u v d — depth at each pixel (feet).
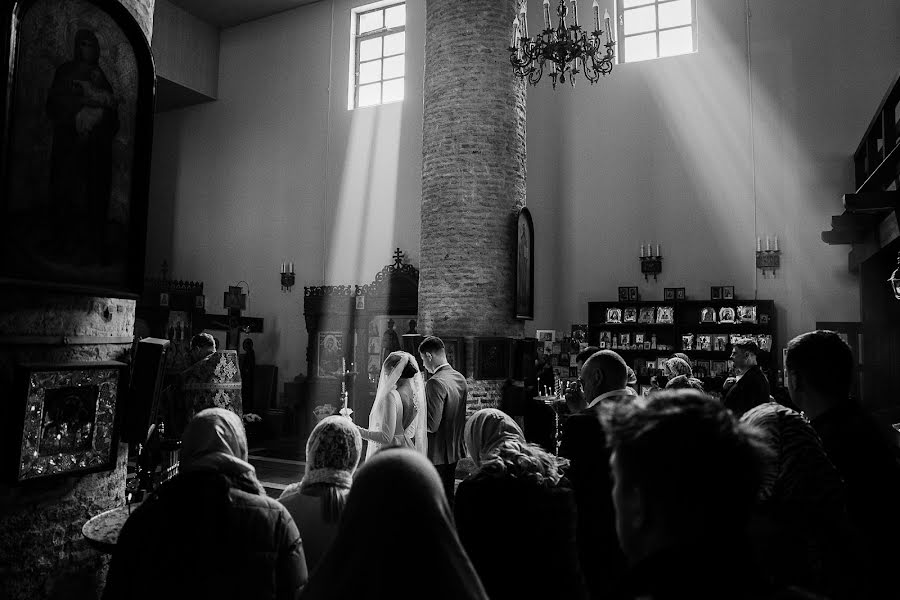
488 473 7.20
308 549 7.43
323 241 49.39
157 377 10.29
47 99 9.04
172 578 5.82
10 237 8.50
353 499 4.95
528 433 26.89
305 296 47.85
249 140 53.31
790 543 6.46
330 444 7.87
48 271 9.08
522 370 28.89
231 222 53.36
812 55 36.65
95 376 9.78
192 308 47.57
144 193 10.68
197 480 6.14
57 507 9.52
